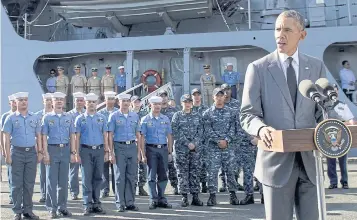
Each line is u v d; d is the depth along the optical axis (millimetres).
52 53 11773
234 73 11164
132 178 6285
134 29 12555
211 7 11336
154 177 6395
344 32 10438
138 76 12141
